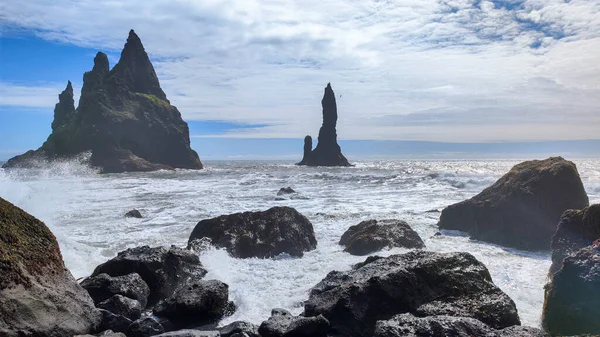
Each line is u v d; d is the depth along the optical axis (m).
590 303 6.52
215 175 56.88
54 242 7.75
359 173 56.12
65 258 11.56
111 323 7.23
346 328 7.02
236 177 50.00
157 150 96.75
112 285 8.55
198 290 8.03
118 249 13.19
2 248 6.64
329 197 26.08
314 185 35.69
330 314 7.18
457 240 14.10
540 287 8.98
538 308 7.86
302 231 13.32
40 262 7.11
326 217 18.61
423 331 5.97
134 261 9.50
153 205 23.09
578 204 13.55
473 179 32.53
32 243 7.26
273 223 13.16
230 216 13.59
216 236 12.92
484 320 6.80
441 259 7.96
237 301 8.62
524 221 13.23
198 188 34.00
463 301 7.23
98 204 23.50
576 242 9.08
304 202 23.77
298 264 11.26
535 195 13.52
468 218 15.16
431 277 7.60
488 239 13.96
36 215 18.48
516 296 8.42
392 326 6.14
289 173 59.91
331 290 7.68
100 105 86.88
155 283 9.37
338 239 14.62
